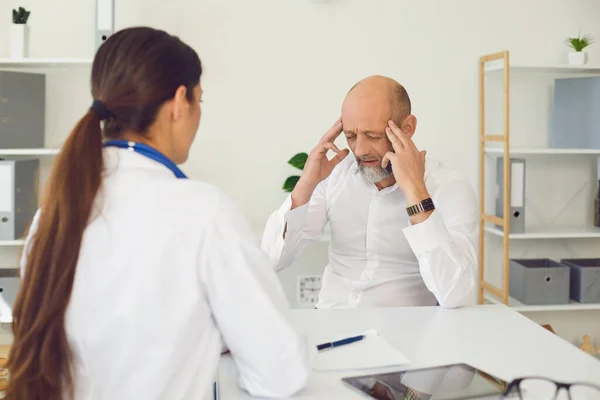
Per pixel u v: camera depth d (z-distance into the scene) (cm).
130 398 95
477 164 333
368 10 322
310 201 214
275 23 317
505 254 303
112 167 97
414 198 170
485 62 327
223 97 318
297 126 322
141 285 93
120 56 99
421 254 168
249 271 98
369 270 207
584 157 344
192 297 95
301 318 159
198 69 106
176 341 95
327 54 321
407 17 324
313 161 192
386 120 184
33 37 309
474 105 331
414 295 204
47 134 312
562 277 313
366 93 185
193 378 98
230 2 314
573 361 128
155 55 99
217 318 99
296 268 327
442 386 114
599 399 109
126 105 99
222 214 98
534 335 146
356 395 111
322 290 214
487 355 132
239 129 320
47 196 94
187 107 104
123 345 94
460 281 168
